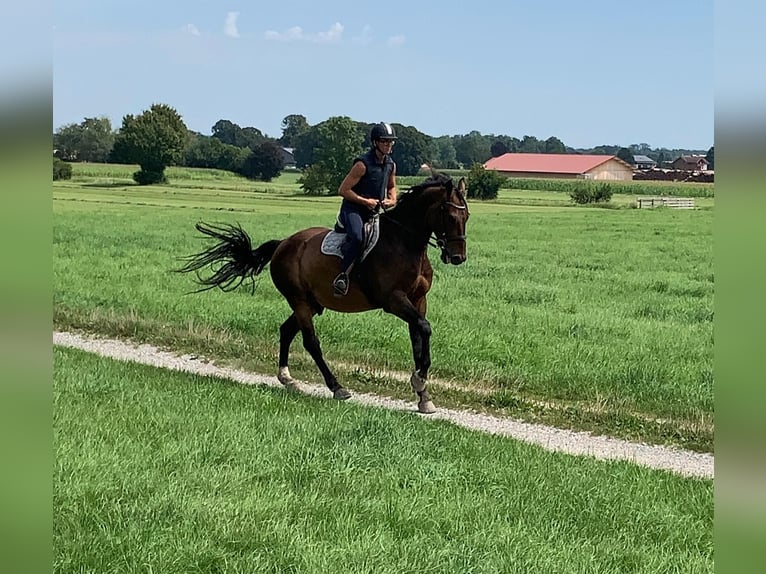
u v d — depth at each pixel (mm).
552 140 158625
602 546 5527
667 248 31859
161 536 5191
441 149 135250
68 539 5066
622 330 14422
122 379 9586
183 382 9789
